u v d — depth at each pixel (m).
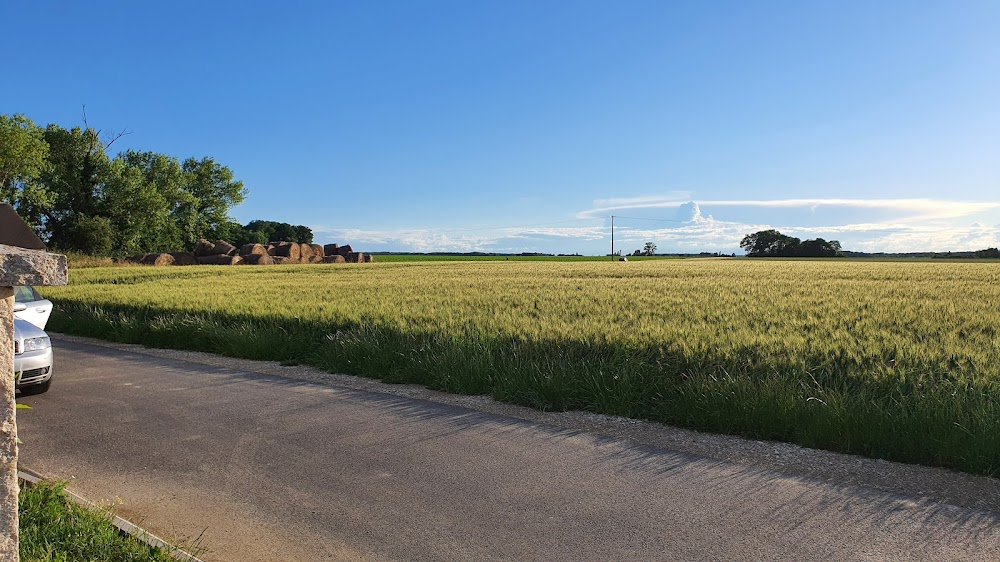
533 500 4.50
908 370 7.36
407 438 6.05
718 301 16.27
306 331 11.77
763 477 4.98
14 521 2.47
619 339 9.38
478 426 6.50
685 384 7.04
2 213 3.56
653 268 42.62
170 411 7.11
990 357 8.16
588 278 29.02
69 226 54.53
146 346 12.78
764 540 3.86
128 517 4.26
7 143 50.38
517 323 11.59
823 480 4.91
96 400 7.67
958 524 4.08
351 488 4.75
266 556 3.71
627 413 7.00
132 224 59.34
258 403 7.52
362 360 9.62
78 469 5.19
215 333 12.01
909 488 4.74
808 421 6.00
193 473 5.09
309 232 125.94
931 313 13.24
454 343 9.35
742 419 6.23
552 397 7.38
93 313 15.11
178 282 27.11
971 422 5.48
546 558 3.66
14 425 2.47
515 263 58.91
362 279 29.03
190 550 3.75
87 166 57.41
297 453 5.59
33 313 10.56
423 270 40.91
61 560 3.31
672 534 3.95
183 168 71.81
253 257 56.41
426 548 3.79
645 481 4.89
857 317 12.75
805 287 21.44
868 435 5.61
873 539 3.87
